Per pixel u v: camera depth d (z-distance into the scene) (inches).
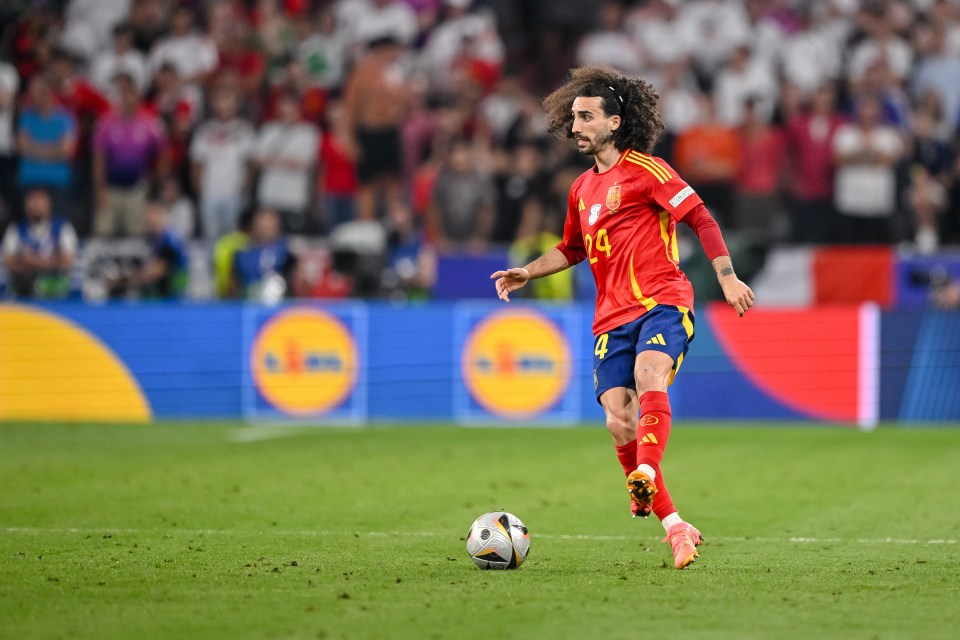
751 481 1368.1
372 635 650.2
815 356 2003.0
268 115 2645.2
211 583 792.9
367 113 2529.5
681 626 669.9
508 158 2514.8
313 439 1782.7
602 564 876.6
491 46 2751.0
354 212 2527.1
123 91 2479.1
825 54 2743.6
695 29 2763.3
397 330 2065.7
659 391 843.4
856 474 1424.7
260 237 2213.3
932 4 2743.6
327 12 2810.0
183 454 1598.2
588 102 882.8
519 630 660.7
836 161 2420.0
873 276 2164.1
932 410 1983.3
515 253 2165.4
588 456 1588.3
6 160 2519.7
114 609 714.8
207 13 2866.6
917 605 725.3
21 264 2226.9
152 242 2260.1
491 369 2046.0
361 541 977.5
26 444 1708.9
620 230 872.9
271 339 2084.2
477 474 1418.6
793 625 673.0
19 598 745.6
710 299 2119.8
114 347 2091.5
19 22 2691.9
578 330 2023.9
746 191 2418.8
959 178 2444.6
